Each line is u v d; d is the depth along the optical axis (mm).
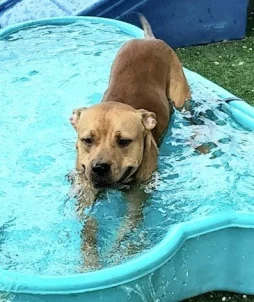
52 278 1784
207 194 2182
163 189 2193
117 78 2363
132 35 3039
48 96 2664
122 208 2129
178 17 3180
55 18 3111
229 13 3227
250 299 1985
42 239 2043
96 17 3129
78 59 2900
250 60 3119
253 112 2498
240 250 1965
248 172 2277
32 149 2395
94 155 2006
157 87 2387
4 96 2662
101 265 1944
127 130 2031
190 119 2502
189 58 3141
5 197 2199
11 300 1792
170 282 1911
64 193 2201
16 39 3041
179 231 1905
